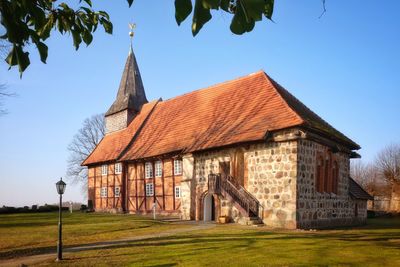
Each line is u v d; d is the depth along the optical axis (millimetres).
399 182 51219
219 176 24609
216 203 25422
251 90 27828
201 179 26609
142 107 42062
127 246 15266
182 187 27781
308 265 11094
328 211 24125
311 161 22562
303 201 21484
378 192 56656
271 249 13531
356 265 11078
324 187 24359
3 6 3492
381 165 55469
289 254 12648
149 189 33312
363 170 72938
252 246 14195
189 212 26875
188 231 19641
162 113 37281
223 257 12375
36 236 18906
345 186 27047
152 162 33031
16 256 14234
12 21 3518
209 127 27922
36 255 14344
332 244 14578
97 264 12078
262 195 22562
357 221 28281
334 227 23891
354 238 16516
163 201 31469
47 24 4648
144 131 37469
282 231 19328
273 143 22422
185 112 33312
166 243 15625
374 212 46031
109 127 44250
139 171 34625
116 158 36531
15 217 32094
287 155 21656
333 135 24375
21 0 3506
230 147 24625
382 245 14477
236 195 23672
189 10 2596
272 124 22578
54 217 31312
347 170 27656
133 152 35375
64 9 4672
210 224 23359
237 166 24219
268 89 26250
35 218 30562
